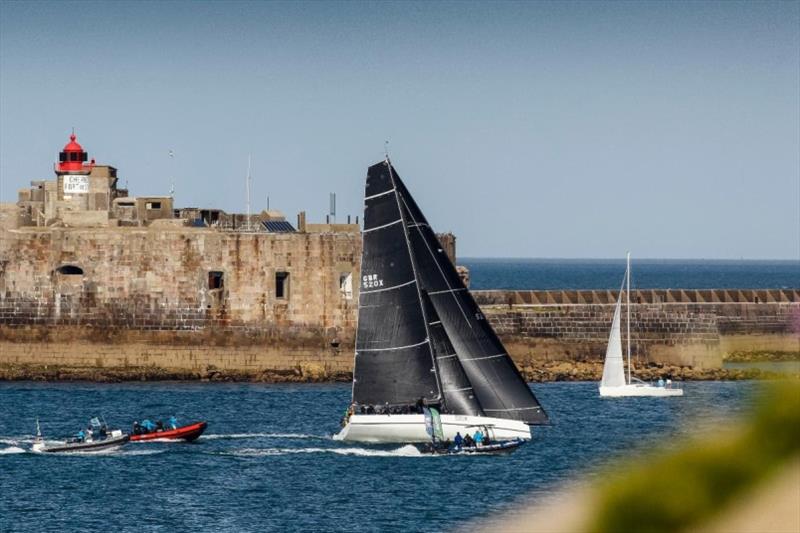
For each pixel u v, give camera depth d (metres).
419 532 177.12
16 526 182.62
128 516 188.50
